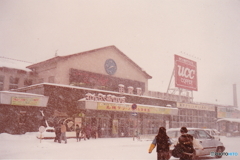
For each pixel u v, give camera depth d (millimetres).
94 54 34125
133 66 39812
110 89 35531
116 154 14039
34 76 33250
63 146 17922
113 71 36312
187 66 49469
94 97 28516
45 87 25719
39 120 24906
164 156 7773
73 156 12875
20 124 23938
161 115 39406
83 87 31344
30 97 24141
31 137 21812
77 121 27750
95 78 33469
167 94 47469
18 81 32000
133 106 24938
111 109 29578
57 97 26484
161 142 7879
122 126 32375
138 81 40188
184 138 7852
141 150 16562
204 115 51188
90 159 11898
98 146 18891
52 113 25906
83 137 25781
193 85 50500
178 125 43344
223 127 52344
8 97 22875
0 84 30406
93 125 29219
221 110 55500
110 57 36281
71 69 30828
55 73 30594
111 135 30688
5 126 23281
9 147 16078
